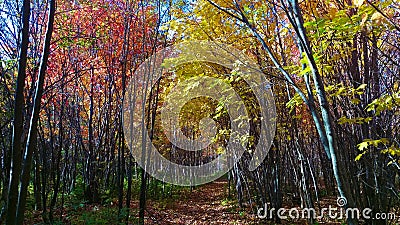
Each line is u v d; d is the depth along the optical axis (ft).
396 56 13.42
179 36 22.50
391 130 14.57
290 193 35.04
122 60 25.63
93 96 36.65
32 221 25.57
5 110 19.77
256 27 17.84
